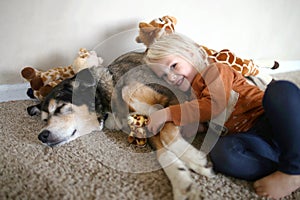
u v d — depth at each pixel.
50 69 1.41
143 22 1.38
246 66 1.38
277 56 1.92
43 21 1.35
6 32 1.32
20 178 0.91
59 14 1.36
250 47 1.82
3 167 0.96
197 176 0.91
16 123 1.24
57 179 0.91
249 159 0.86
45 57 1.43
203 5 1.59
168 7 1.53
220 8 1.63
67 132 1.09
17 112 1.33
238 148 0.88
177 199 0.82
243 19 1.71
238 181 0.90
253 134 0.92
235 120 1.01
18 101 1.44
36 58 1.42
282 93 0.79
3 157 1.01
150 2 1.48
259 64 1.65
